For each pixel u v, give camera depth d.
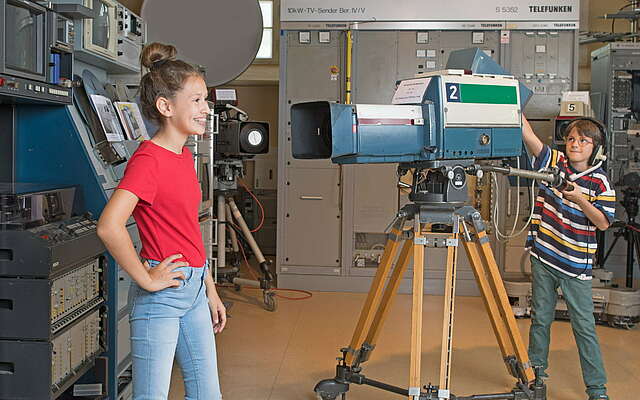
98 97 3.10
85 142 2.82
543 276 3.36
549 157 3.33
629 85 5.89
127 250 1.89
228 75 5.14
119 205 1.88
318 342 4.33
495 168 2.83
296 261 5.95
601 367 3.25
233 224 5.54
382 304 3.14
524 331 4.69
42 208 2.43
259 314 5.05
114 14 3.11
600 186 3.25
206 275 2.25
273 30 8.05
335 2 5.80
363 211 5.87
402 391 2.89
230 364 3.87
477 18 5.71
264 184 8.18
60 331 2.39
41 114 2.78
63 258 2.37
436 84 2.71
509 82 2.91
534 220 3.44
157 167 1.97
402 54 5.80
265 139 5.12
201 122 2.06
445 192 2.77
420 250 2.78
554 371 3.82
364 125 2.59
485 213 5.75
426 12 5.73
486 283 3.00
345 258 5.90
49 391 2.31
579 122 3.31
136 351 2.02
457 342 4.36
